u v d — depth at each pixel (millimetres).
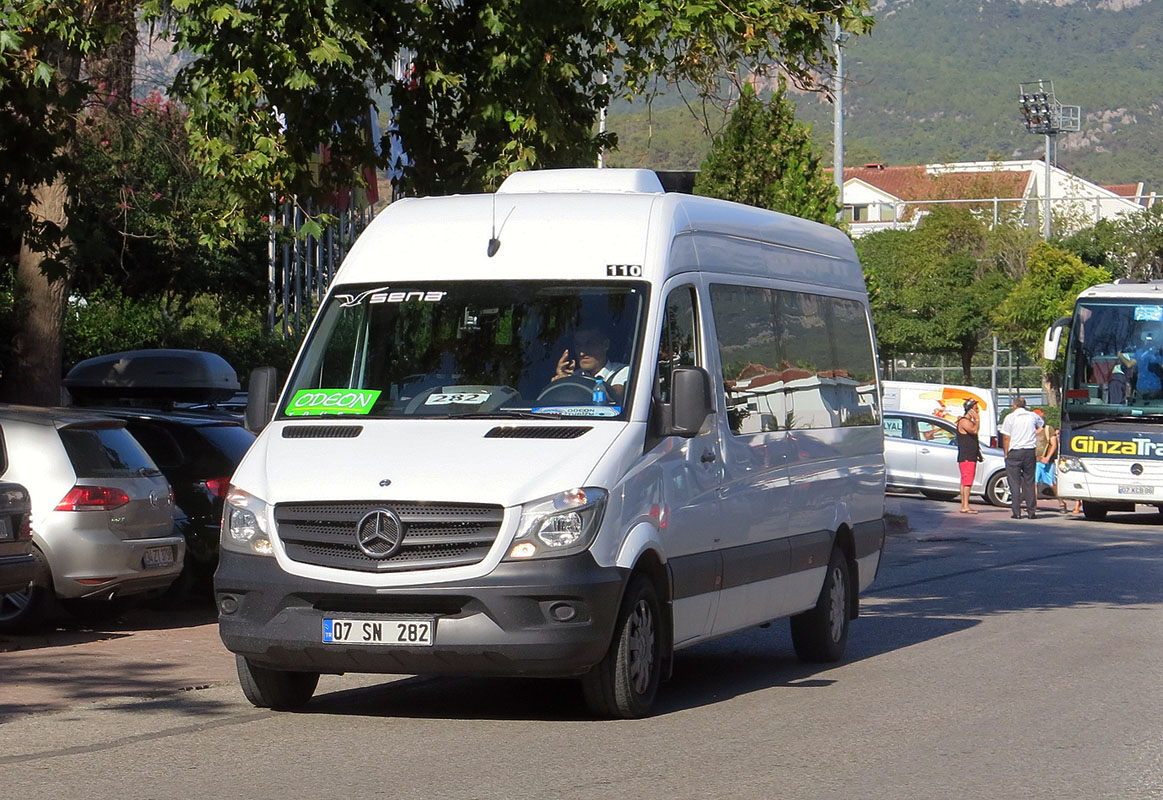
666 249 15312
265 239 41625
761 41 20359
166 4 20656
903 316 111125
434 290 15305
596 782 11688
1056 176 181125
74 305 38406
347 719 14352
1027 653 19328
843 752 12992
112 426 20281
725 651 19906
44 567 19219
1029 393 112625
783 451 17297
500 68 22031
